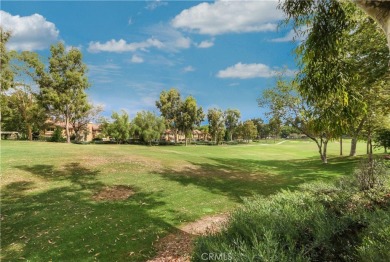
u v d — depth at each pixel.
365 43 7.12
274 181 18.00
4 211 9.57
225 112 107.88
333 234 3.04
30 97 56.12
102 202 11.07
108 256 6.65
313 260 2.79
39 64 45.78
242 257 2.35
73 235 7.78
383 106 11.24
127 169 17.81
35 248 7.00
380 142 23.53
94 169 17.03
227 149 51.47
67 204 10.52
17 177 14.01
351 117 6.19
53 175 14.98
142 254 6.77
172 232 8.37
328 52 5.75
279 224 3.21
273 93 28.92
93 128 88.94
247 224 3.18
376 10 3.12
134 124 63.75
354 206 4.14
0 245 7.15
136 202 11.45
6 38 40.59
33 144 31.48
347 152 50.47
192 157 27.64
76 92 49.22
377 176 6.26
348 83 6.11
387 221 3.00
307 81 6.18
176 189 14.22
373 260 2.34
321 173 21.81
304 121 28.08
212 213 10.56
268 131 125.69
